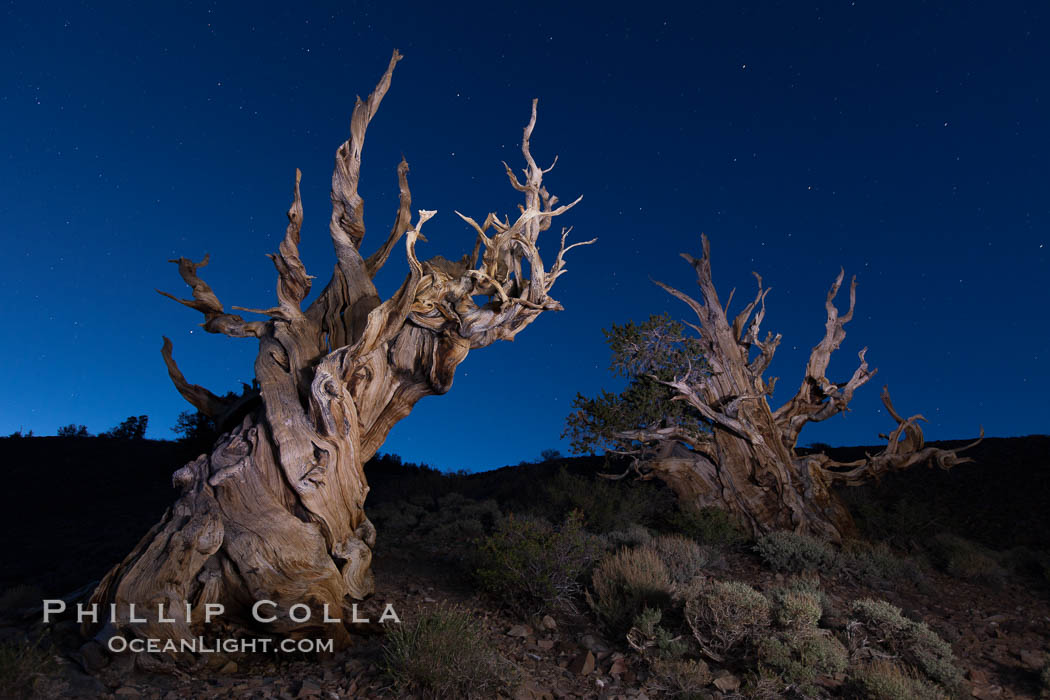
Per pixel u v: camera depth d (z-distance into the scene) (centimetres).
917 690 646
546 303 852
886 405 1524
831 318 1496
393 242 879
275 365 801
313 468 740
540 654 724
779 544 1230
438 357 853
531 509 1477
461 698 577
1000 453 2236
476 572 912
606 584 867
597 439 1466
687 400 1431
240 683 606
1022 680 772
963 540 1394
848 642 787
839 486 1920
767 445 1430
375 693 575
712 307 1458
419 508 1552
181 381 888
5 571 1155
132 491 2266
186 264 828
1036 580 1226
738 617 721
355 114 809
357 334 826
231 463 740
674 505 1532
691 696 625
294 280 817
